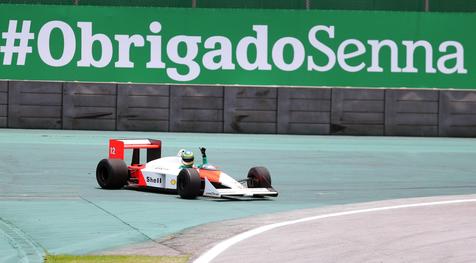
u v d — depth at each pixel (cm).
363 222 5347
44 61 15738
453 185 8200
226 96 15162
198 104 15162
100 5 15850
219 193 6406
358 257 4081
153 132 15075
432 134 15375
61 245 4531
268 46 15850
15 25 15800
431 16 16075
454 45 16062
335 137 14788
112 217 5591
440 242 4525
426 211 5966
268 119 15200
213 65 15788
